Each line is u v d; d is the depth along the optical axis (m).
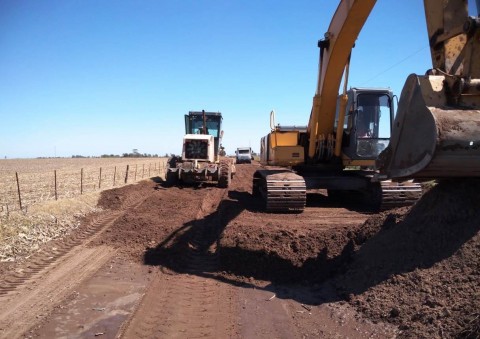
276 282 6.19
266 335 4.50
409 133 5.07
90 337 4.42
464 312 3.86
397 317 4.38
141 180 23.11
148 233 8.98
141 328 4.66
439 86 4.91
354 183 11.12
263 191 11.67
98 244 8.41
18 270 6.69
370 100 10.92
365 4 8.03
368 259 5.79
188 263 7.25
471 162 4.65
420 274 4.76
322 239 6.99
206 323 4.80
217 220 10.49
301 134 11.70
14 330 4.59
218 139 21.81
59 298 5.52
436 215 5.32
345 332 4.42
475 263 4.40
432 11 5.22
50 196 14.87
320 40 9.75
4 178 25.47
